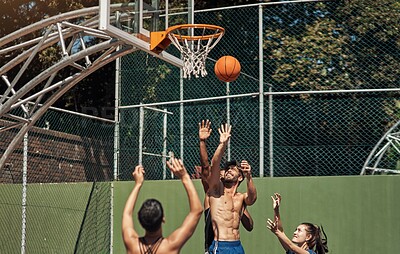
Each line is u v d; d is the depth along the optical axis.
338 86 16.84
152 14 13.26
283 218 15.36
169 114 16.75
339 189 15.20
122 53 13.45
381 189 15.04
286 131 15.98
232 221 10.64
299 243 10.73
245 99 15.97
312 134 15.70
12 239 15.12
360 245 15.01
